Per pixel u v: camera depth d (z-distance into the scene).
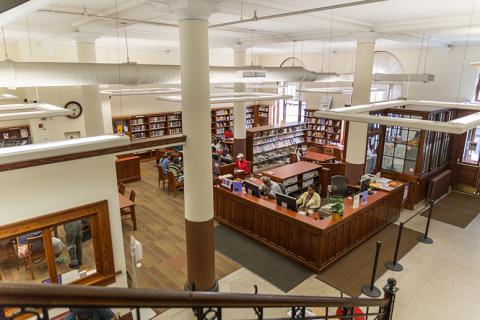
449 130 4.22
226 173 11.23
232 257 7.20
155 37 9.69
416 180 9.55
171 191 11.02
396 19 7.17
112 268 4.84
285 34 9.78
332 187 8.95
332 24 7.33
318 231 6.44
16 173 3.88
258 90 18.41
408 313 5.50
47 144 4.05
